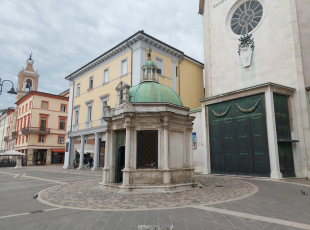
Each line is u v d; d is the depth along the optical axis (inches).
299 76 656.4
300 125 639.8
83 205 335.0
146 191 416.5
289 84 676.7
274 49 722.2
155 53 1066.1
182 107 491.2
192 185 470.0
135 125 451.5
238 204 321.1
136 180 432.5
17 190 505.4
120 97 514.3
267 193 399.2
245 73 794.2
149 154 451.2
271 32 734.5
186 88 1213.1
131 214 279.1
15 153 1400.1
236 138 705.6
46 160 1876.2
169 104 461.4
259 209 294.4
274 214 271.7
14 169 1344.7
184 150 485.4
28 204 353.1
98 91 1238.9
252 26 798.5
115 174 500.4
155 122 453.1
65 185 567.2
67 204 345.1
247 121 678.5
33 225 244.5
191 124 501.4
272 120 609.6
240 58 812.6
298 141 631.8
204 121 807.1
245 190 430.6
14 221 260.7
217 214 272.8
